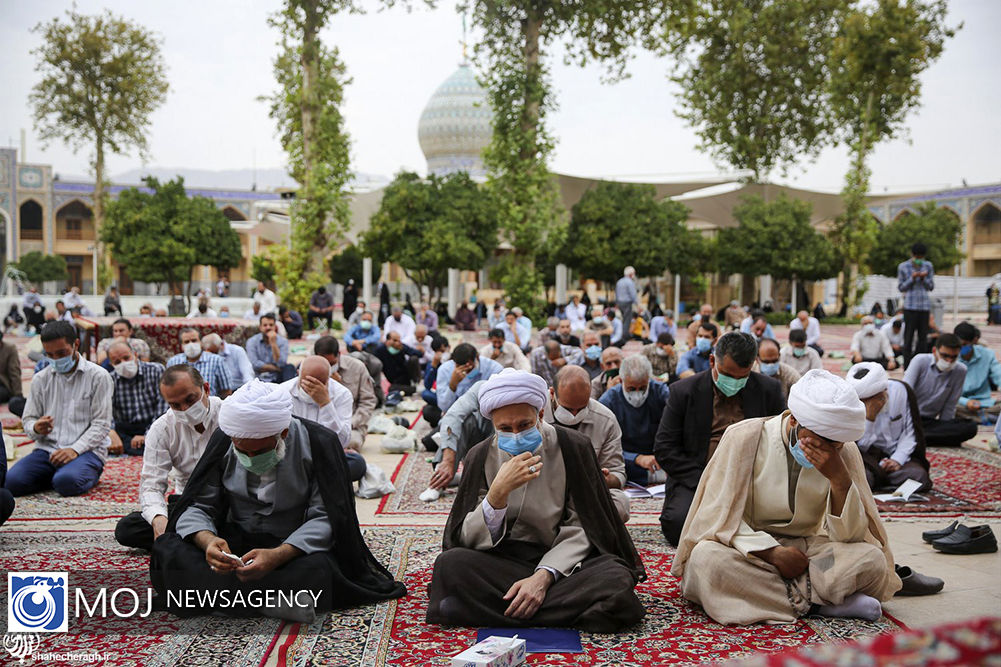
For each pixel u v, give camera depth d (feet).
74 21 73.31
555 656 8.50
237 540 10.10
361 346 31.68
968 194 107.55
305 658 8.47
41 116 76.18
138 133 80.23
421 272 83.15
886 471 16.10
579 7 52.16
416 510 14.92
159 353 31.96
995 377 22.89
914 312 32.99
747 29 76.74
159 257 87.10
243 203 134.21
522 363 23.44
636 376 16.03
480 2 52.29
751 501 9.97
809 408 9.01
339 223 59.31
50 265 116.16
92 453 16.22
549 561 9.42
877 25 62.64
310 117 56.54
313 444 9.87
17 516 14.24
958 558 11.99
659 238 79.46
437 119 108.58
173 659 8.46
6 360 26.73
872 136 67.72
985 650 1.91
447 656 8.52
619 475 12.84
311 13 54.60
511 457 9.71
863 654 2.03
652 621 9.55
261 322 26.58
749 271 81.76
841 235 79.87
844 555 9.58
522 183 52.70
